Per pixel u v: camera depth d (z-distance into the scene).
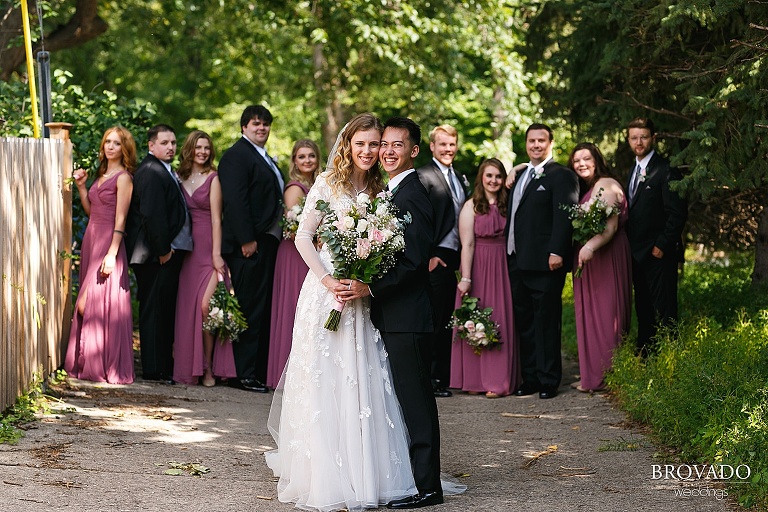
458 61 16.66
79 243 9.71
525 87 16.11
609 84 9.16
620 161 10.06
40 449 5.65
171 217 8.17
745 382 5.84
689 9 6.71
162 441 6.14
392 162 5.16
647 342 8.50
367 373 4.99
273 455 5.61
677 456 5.82
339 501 4.83
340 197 5.14
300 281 8.53
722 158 7.16
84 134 9.80
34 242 7.02
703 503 4.80
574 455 6.04
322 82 19.00
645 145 8.34
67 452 5.62
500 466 5.82
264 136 8.59
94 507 4.62
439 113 18.30
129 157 8.23
